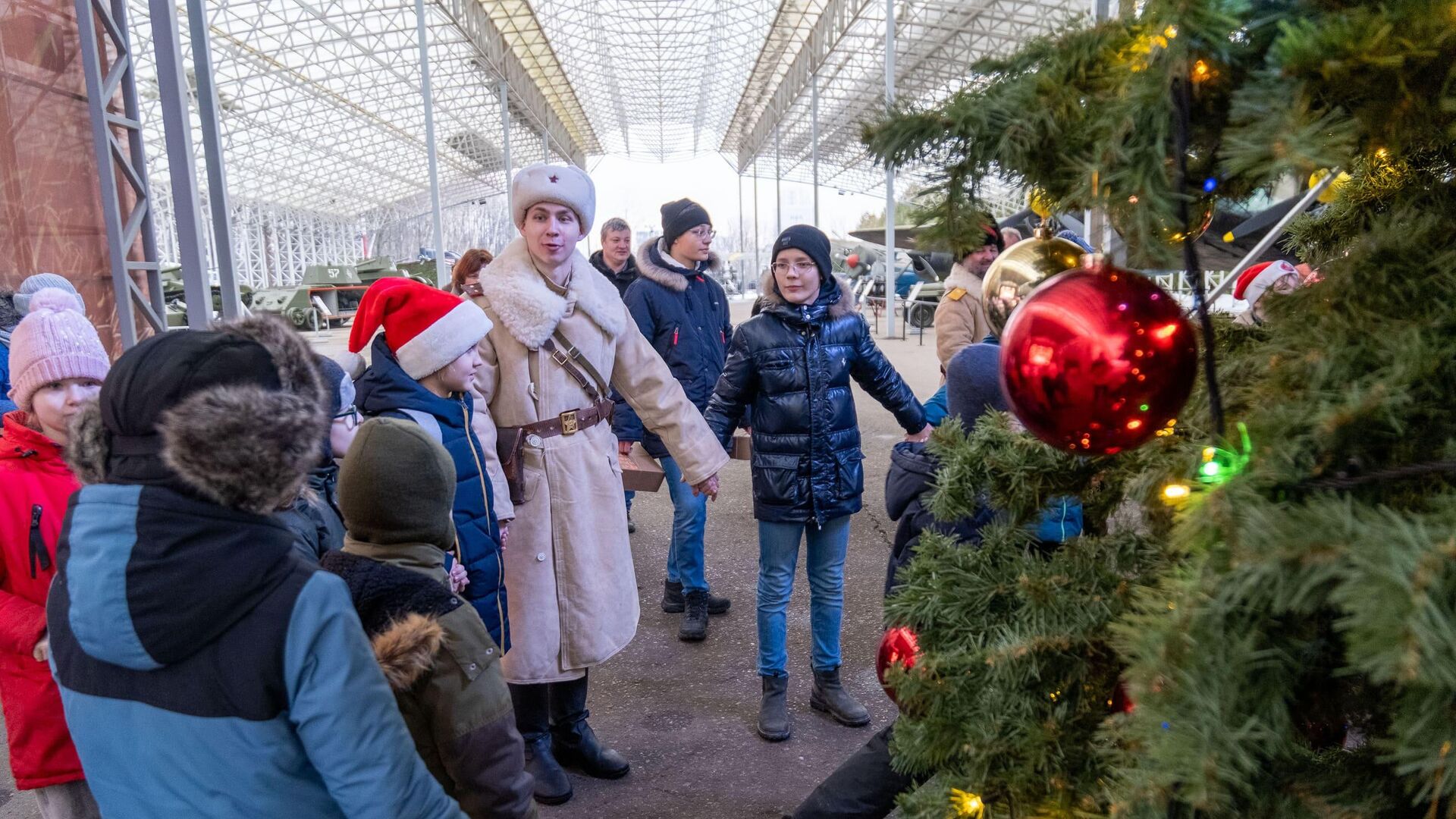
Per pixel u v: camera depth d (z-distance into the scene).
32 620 1.68
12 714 1.71
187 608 0.94
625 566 2.68
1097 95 0.74
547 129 39.41
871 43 25.44
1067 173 0.79
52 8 4.16
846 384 2.94
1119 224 0.72
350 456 1.51
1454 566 0.50
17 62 3.96
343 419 2.32
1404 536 0.52
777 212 34.84
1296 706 0.75
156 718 0.98
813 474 2.87
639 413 2.81
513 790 1.46
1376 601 0.49
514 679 2.49
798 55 29.62
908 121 0.81
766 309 2.89
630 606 2.70
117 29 4.57
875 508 5.69
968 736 0.98
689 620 3.78
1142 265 0.72
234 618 0.96
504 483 2.39
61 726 1.72
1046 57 0.81
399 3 26.50
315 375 1.27
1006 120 0.77
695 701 3.22
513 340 2.50
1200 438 0.84
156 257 4.84
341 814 1.05
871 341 3.03
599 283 2.68
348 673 1.01
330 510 2.30
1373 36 0.56
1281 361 0.74
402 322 2.23
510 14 26.50
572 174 2.49
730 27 31.59
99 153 4.36
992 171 0.84
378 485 1.49
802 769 2.75
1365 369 0.68
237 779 0.98
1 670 1.71
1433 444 0.65
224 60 26.95
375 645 1.28
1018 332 0.72
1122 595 0.96
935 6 19.31
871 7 21.50
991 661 0.94
